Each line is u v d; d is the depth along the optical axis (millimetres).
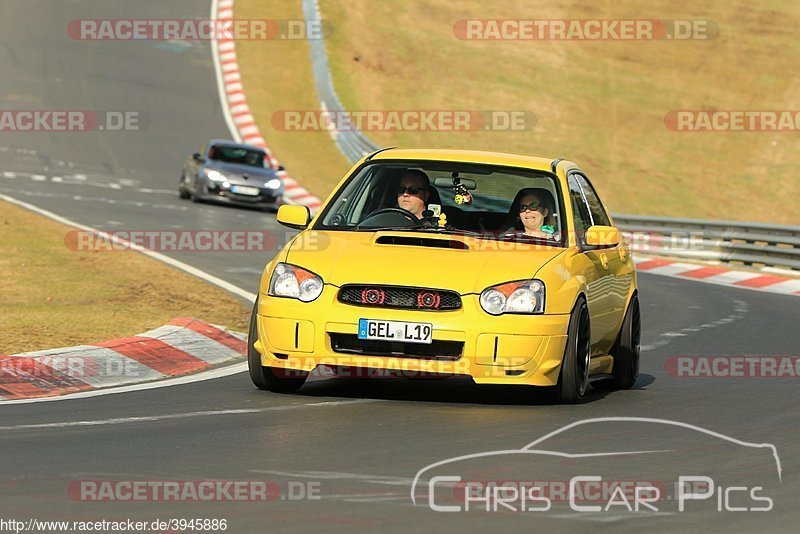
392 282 28547
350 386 31719
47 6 170375
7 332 36688
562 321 28969
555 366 28938
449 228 31562
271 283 29547
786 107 166625
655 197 134000
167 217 81250
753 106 166750
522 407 29094
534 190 32000
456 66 169000
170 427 25453
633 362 34406
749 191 138375
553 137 150625
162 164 114125
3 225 65750
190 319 39469
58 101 133750
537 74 170875
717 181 140875
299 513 18422
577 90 167500
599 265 32406
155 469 21328
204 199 93812
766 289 68500
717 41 186250
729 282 71625
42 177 100625
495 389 31844
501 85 164875
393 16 183625
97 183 100500
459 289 28484
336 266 29125
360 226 31672
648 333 47375
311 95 146375
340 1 183750
